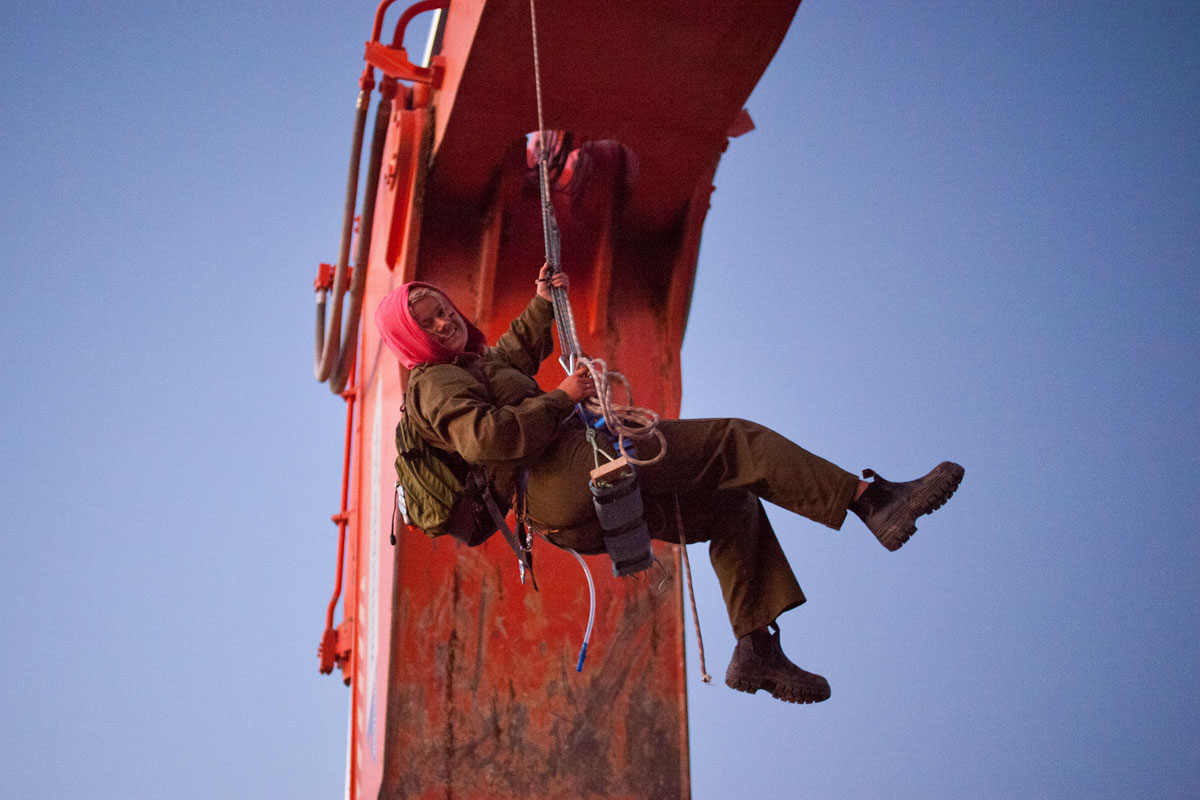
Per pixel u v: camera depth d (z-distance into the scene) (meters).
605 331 6.25
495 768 5.56
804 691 4.07
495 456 3.80
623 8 5.14
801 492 3.87
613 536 3.83
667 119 5.77
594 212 6.36
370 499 6.82
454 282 6.09
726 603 4.12
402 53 6.05
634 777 5.68
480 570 5.81
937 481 3.78
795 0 5.15
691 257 6.30
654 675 5.84
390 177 6.12
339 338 7.21
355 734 6.80
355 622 7.09
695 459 3.96
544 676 5.74
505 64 5.41
